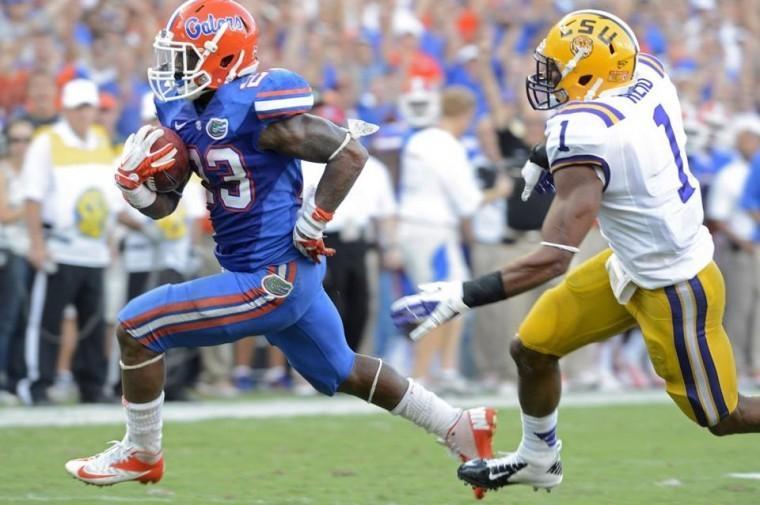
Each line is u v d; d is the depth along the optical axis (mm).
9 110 33844
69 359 33094
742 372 35469
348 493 18391
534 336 16438
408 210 31594
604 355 35312
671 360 15828
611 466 21344
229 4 15516
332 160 15562
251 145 15445
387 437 24703
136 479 16391
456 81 38594
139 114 33844
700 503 17656
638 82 15766
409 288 31938
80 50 35219
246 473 20250
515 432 25656
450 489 18844
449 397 32125
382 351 33812
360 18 40969
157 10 37875
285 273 15766
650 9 46000
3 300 29734
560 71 15664
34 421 26406
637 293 15922
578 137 14938
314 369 16594
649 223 15359
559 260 15000
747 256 34969
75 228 29234
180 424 26266
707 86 41875
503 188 31938
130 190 15492
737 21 47812
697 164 35594
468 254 33906
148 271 30000
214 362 33062
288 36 38000
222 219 15828
